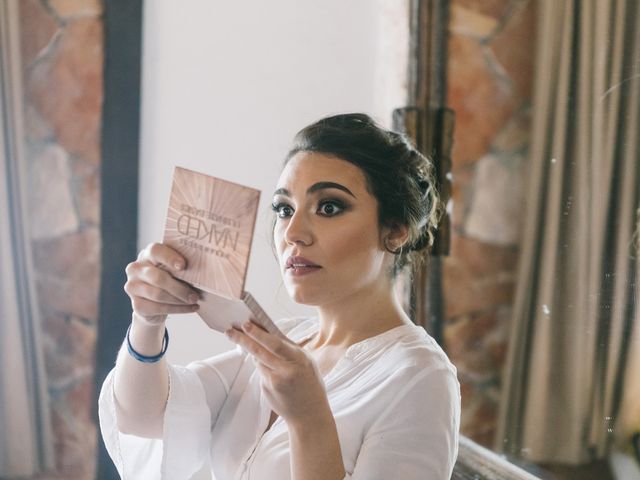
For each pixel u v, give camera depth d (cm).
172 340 300
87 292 297
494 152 213
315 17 286
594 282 176
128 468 157
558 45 188
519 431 204
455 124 225
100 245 295
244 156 294
